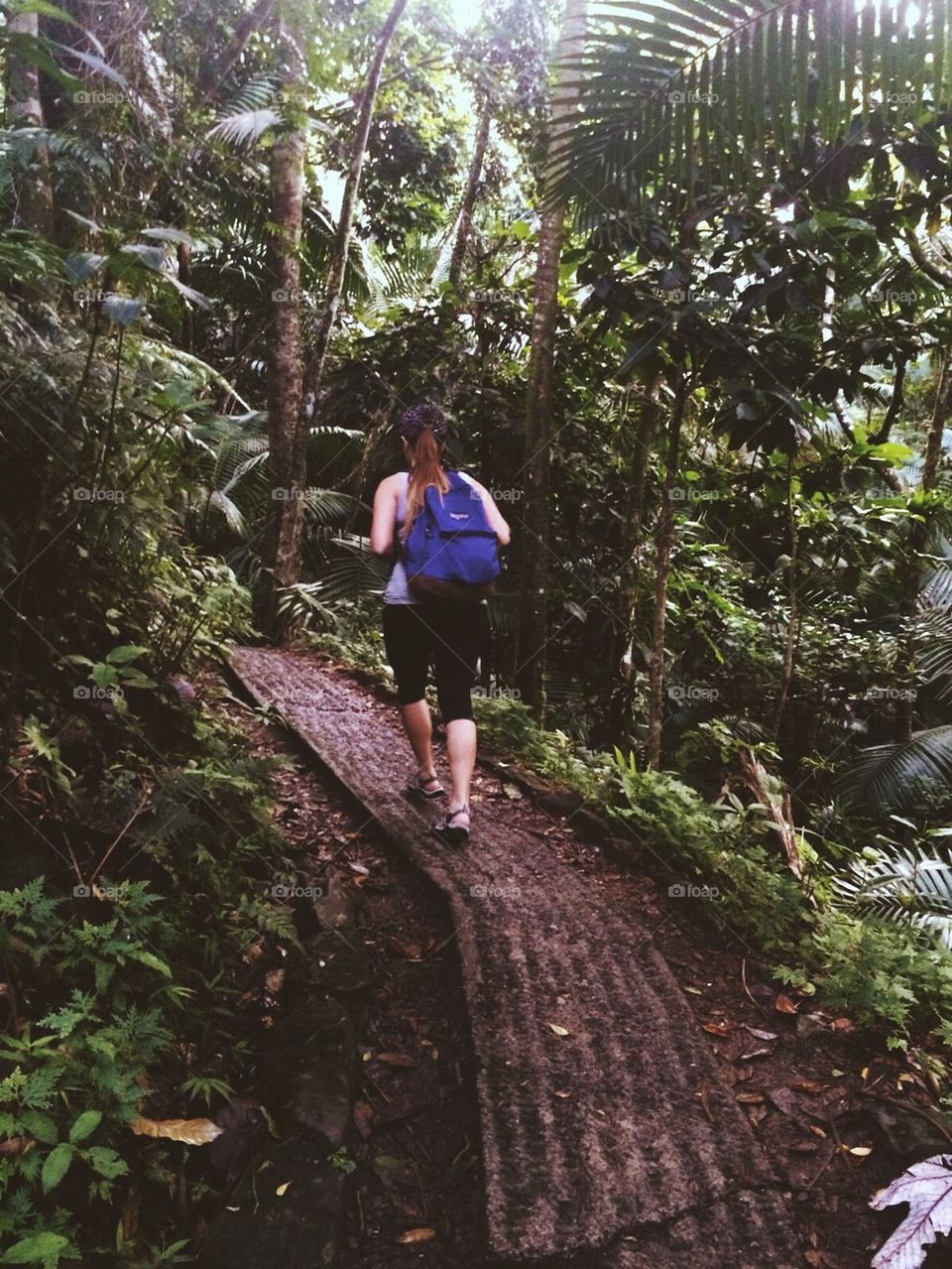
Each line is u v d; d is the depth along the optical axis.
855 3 2.50
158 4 3.87
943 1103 2.32
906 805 6.75
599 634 6.77
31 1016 1.89
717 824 3.63
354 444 8.80
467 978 2.53
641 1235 1.86
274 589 6.41
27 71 3.31
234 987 2.36
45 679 2.62
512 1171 1.95
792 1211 1.96
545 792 3.90
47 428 2.47
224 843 2.70
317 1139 1.95
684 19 2.70
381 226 9.80
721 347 4.30
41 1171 1.57
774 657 6.99
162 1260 1.64
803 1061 2.43
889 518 5.73
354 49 6.22
